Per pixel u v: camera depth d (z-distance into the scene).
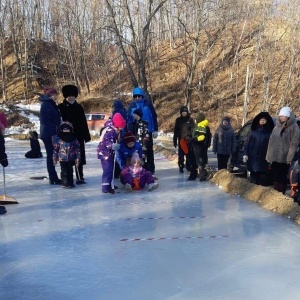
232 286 3.41
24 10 43.75
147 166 8.78
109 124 7.53
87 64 39.94
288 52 34.66
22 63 44.41
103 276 3.63
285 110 6.59
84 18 40.66
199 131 8.53
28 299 3.22
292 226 5.15
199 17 30.50
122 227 5.18
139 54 27.48
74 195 7.28
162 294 3.27
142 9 32.25
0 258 4.14
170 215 5.77
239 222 5.36
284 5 36.50
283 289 3.34
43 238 4.77
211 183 8.42
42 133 8.27
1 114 6.50
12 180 9.09
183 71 37.88
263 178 7.62
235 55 35.88
